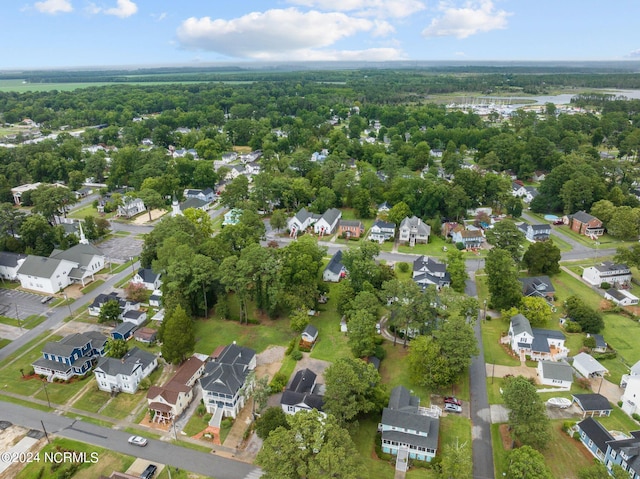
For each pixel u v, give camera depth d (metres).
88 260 126.56
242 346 94.38
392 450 70.94
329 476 56.19
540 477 60.41
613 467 60.84
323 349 96.44
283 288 105.12
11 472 66.50
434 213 168.25
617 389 85.06
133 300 112.62
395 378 87.94
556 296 117.50
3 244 136.50
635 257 122.56
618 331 103.31
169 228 126.12
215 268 105.25
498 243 132.12
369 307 96.62
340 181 183.25
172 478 65.69
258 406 76.38
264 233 148.00
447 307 97.75
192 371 85.12
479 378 88.06
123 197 177.38
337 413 70.25
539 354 93.56
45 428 75.00
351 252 115.06
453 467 61.84
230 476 66.44
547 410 79.38
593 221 157.50
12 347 96.06
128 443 72.12
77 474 66.38
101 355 92.31
